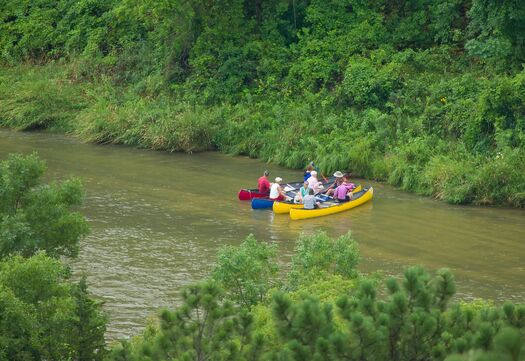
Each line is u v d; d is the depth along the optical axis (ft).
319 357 64.59
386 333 66.23
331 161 223.30
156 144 252.21
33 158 107.86
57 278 91.97
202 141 253.44
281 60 275.59
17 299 80.59
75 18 321.11
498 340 46.44
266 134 246.06
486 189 195.72
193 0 273.13
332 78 264.93
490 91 213.25
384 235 170.71
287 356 65.51
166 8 269.85
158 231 169.37
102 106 275.80
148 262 149.38
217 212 185.78
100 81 297.74
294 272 115.03
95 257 151.53
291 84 267.39
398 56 258.16
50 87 289.53
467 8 269.85
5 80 304.09
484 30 227.40
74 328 88.07
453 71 254.88
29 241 98.17
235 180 216.95
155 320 121.39
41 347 83.05
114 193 200.13
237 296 110.42
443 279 71.46
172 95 279.08
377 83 246.47
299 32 286.05
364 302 68.74
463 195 195.72
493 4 222.28
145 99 278.05
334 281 104.78
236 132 252.42
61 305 84.23
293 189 202.08
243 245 116.57
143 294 133.39
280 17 292.40
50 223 104.99
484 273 147.64
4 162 106.32
